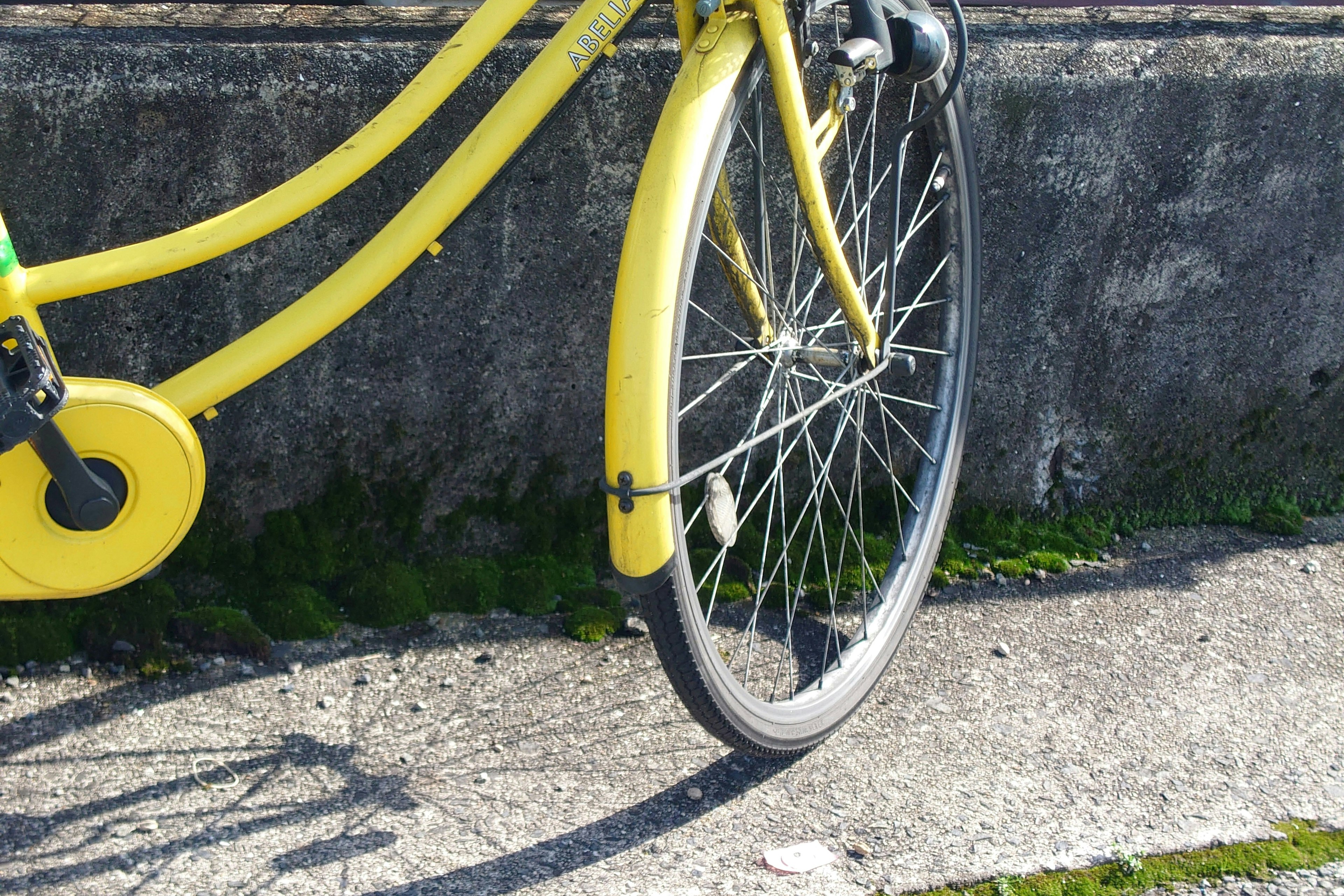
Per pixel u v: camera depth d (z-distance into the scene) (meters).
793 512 2.54
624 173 2.21
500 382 2.31
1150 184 2.45
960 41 1.77
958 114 2.22
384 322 2.20
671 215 1.52
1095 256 2.49
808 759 1.95
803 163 1.69
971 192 2.29
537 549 2.41
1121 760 1.97
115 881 1.63
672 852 1.73
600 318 2.31
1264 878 1.73
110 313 2.07
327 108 2.04
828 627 2.34
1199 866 1.74
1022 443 2.63
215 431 2.19
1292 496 2.77
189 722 1.96
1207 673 2.21
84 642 2.08
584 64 1.65
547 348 2.30
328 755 1.91
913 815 1.82
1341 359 2.69
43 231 2.00
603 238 2.25
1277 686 2.18
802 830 1.78
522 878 1.66
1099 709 2.10
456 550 2.38
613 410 1.52
